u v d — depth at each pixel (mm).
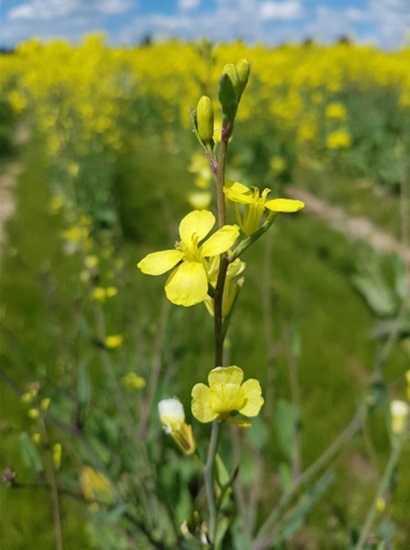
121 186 8266
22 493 3168
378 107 12656
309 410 4023
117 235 4586
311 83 14508
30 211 7371
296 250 6672
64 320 4395
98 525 2549
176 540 2143
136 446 2531
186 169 10531
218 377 1140
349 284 6109
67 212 7031
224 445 2137
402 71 16578
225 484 1470
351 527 2234
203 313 4098
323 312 5348
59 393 2512
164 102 15047
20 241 6363
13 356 4094
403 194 4266
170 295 1067
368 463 3715
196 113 1096
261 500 3277
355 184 10219
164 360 3035
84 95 10266
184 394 3670
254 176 9391
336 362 4508
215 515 1376
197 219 1157
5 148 12000
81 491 2664
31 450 1931
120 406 2551
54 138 7770
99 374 3834
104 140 9703
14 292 4961
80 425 2172
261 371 4273
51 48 9883
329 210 8797
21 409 3689
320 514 3287
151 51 23172
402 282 5301
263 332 4727
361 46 22469
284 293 5332
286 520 2342
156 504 2447
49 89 9523
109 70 12125
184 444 1360
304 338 4746
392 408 2068
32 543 2947
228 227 1082
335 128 10859
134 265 5652
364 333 5156
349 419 4012
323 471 3541
